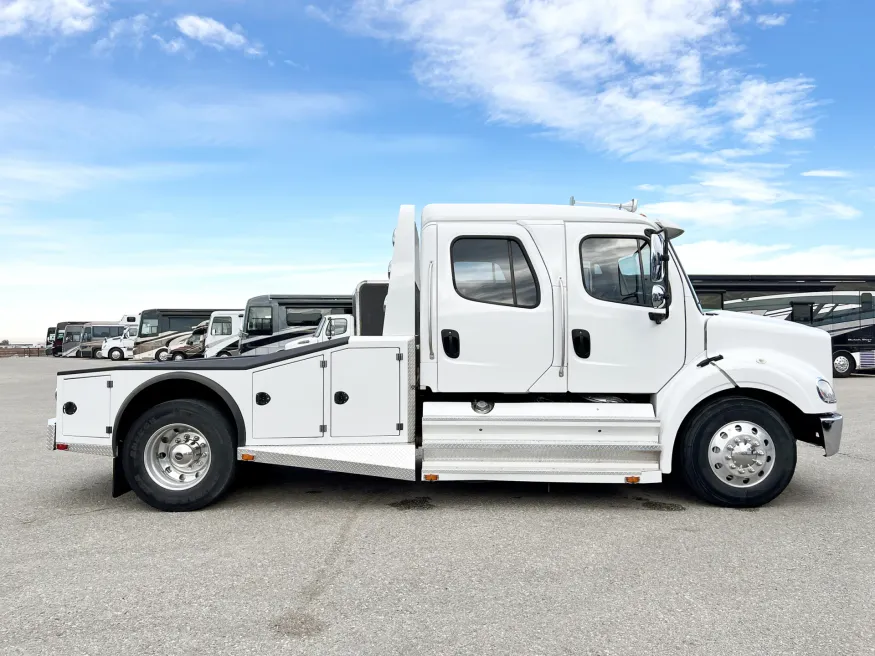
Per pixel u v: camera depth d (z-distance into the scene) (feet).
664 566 12.57
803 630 9.86
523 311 17.01
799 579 11.90
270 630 9.87
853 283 64.28
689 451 16.58
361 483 19.84
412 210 17.90
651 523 15.44
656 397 16.99
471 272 17.26
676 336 16.98
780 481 16.26
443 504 17.33
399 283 17.67
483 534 14.64
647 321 17.03
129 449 16.66
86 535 14.71
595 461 16.47
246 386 16.72
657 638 9.60
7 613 10.50
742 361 16.48
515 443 16.34
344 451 16.65
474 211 17.44
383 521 15.72
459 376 17.04
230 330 81.30
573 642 9.47
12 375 82.23
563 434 16.48
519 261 17.25
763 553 13.30
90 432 16.94
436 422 16.49
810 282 64.59
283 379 16.71
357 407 16.72
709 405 16.56
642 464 16.42
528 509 16.76
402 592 11.31
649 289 17.29
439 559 13.00
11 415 38.45
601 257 17.30
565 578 11.95
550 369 17.02
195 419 16.61
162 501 16.53
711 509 16.66
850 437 28.27
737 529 14.93
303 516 16.22
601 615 10.37
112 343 114.11
